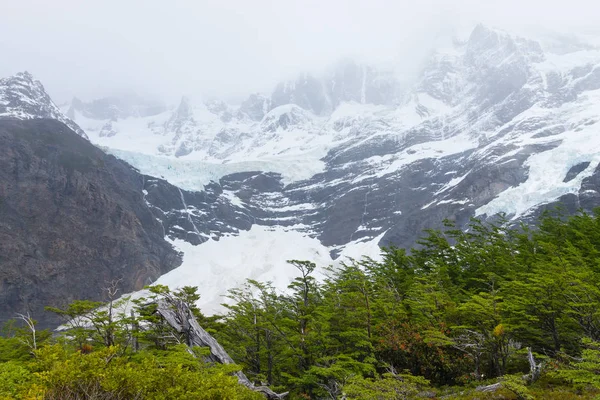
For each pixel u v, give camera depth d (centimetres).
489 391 2634
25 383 1842
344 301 4231
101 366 1920
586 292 3077
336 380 3403
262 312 4356
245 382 3148
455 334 3506
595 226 5247
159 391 1930
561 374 2272
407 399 2711
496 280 4562
